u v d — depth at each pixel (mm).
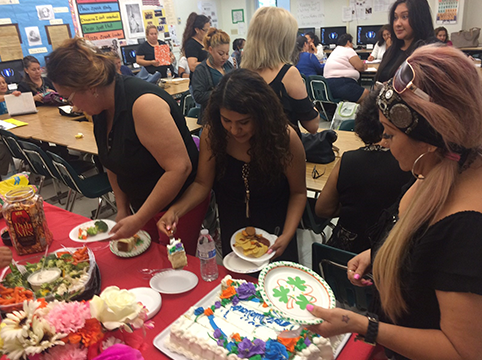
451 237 649
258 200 1556
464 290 633
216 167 1558
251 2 8758
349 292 1406
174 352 962
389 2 7262
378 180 1432
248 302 1074
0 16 5109
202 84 3078
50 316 706
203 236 1240
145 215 1357
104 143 1524
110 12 6516
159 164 1487
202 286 1217
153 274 1286
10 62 4777
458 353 664
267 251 1315
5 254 1129
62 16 5824
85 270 1166
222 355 896
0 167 3828
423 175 731
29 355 691
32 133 3295
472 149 642
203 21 4445
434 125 617
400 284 761
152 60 5930
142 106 1347
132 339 811
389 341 763
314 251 1401
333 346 970
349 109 3129
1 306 904
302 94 1962
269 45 1873
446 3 6633
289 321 916
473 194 650
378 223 1034
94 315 732
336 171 1597
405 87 644
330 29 7785
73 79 1226
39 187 3623
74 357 693
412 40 2500
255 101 1234
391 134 712
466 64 609
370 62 6203
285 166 1422
